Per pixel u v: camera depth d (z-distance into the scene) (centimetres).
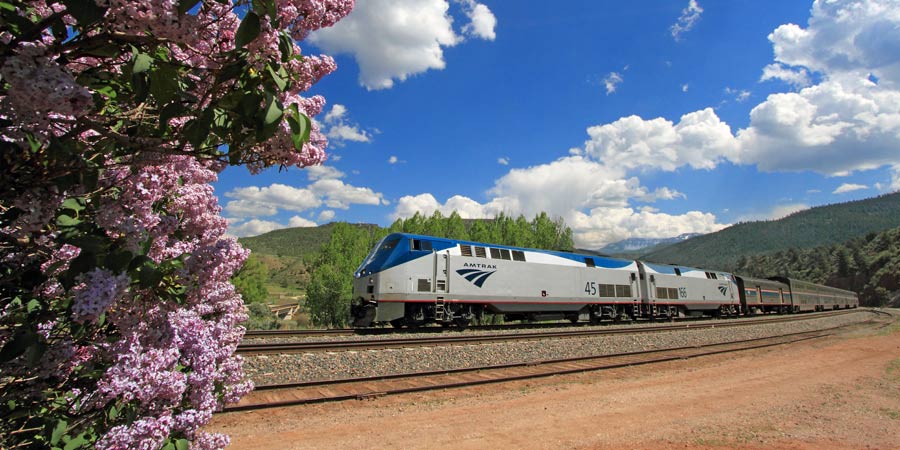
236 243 282
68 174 182
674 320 3127
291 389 942
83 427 217
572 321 2486
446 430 768
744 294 3797
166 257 262
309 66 233
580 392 1058
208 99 217
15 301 206
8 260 198
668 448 728
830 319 3719
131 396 203
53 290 212
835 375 1390
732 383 1228
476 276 1962
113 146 211
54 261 210
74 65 215
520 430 786
